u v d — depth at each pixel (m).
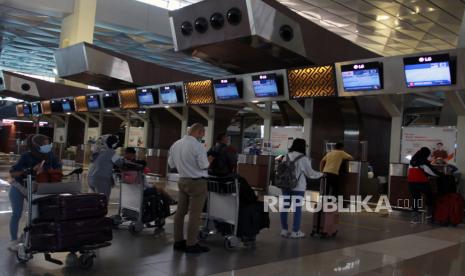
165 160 16.25
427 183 8.31
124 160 6.34
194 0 25.09
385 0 16.53
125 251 5.17
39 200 4.41
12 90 23.42
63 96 25.55
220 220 5.88
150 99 16.25
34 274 4.12
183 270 4.48
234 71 14.34
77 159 21.55
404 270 4.92
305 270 4.73
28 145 4.90
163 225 6.68
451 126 9.73
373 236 6.91
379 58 9.64
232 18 10.72
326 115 12.79
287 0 17.91
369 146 12.58
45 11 21.94
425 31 20.08
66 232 4.27
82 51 16.59
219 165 6.24
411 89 9.24
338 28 21.20
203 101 14.02
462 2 15.73
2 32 29.83
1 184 11.30
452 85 8.60
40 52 37.44
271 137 13.18
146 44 29.25
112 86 19.52
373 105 12.69
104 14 23.41
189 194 5.26
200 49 12.02
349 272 4.73
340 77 10.40
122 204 6.70
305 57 12.00
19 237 5.27
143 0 25.66
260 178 12.46
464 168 9.01
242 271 4.55
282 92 11.70
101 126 21.28
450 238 7.03
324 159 9.98
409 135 10.34
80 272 4.25
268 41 10.85
